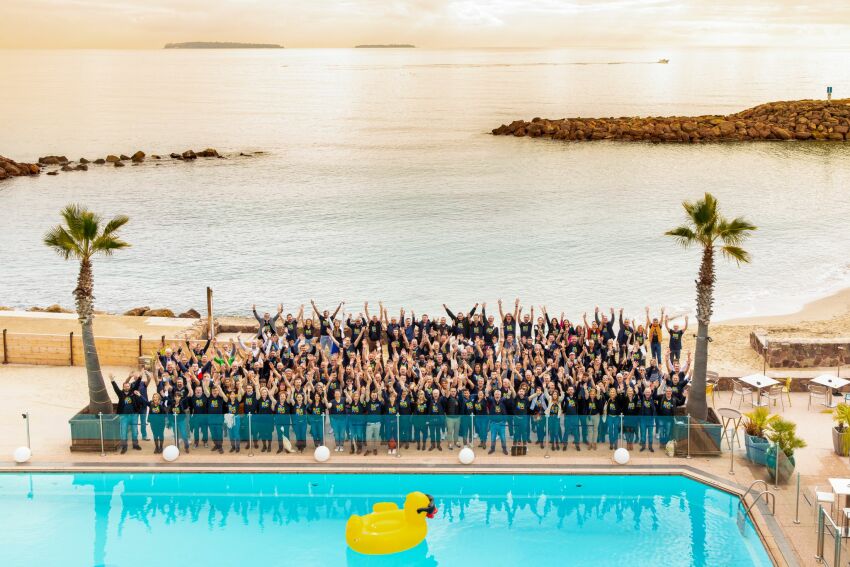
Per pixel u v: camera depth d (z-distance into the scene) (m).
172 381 23.16
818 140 113.06
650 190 77.81
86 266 23.19
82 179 88.88
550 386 22.33
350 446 22.30
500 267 51.41
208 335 32.72
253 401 22.50
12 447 22.69
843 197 72.31
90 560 17.62
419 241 58.91
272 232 62.66
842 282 47.31
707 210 22.41
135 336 31.11
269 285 48.62
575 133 120.62
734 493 20.27
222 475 21.42
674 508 19.97
